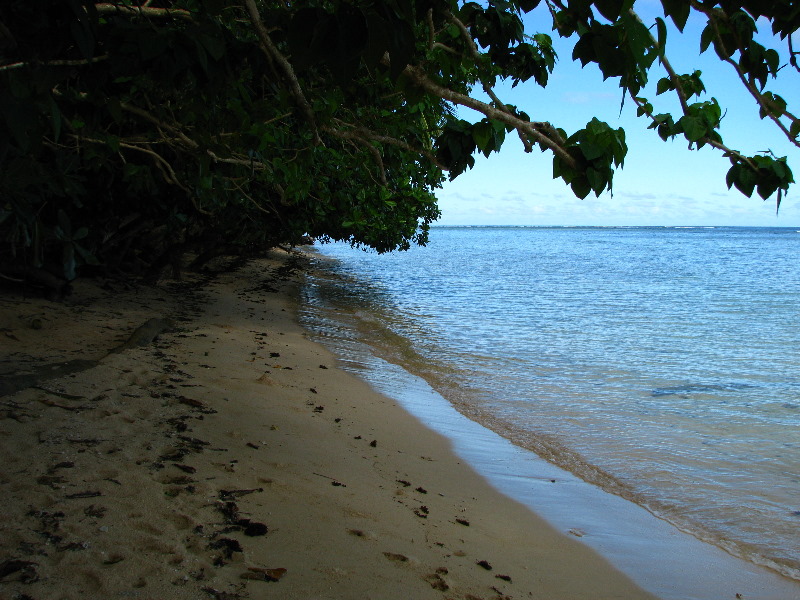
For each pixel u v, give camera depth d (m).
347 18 1.56
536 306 23.44
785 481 6.56
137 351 8.30
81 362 7.07
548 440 7.73
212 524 3.93
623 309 22.91
